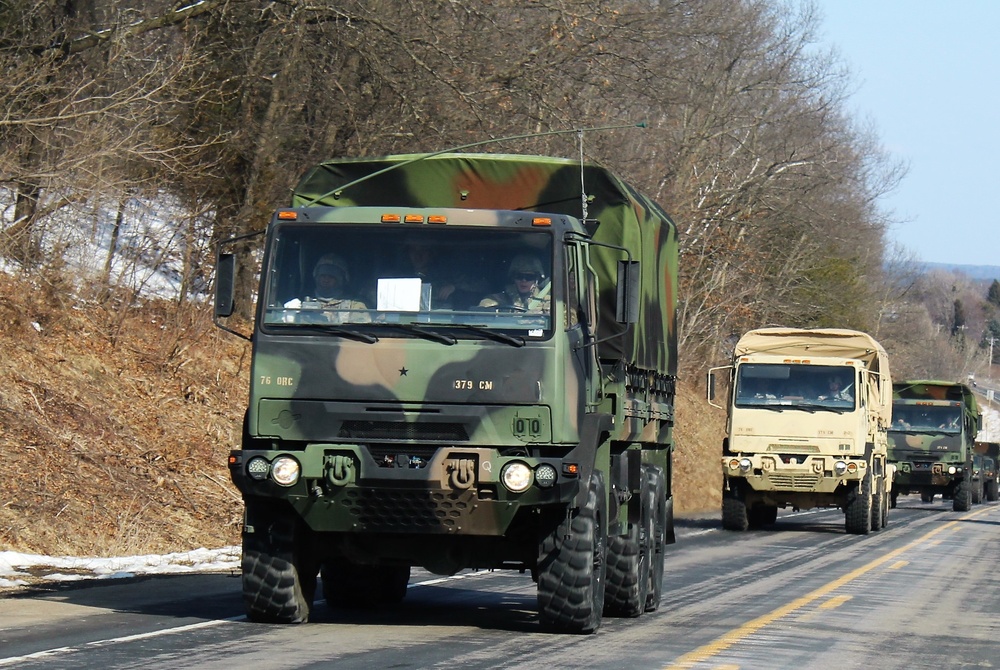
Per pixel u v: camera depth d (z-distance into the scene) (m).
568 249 20.31
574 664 17.64
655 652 19.08
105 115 43.97
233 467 19.55
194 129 50.50
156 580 27.27
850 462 52.53
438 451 19.34
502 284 19.89
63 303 43.62
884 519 58.69
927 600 28.38
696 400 93.19
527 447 19.55
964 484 81.69
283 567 20.39
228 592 25.27
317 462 19.38
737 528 54.62
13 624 20.17
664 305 27.95
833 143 93.50
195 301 49.38
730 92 80.81
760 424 53.56
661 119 76.50
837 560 39.22
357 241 20.16
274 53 52.00
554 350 19.56
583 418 20.25
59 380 39.94
